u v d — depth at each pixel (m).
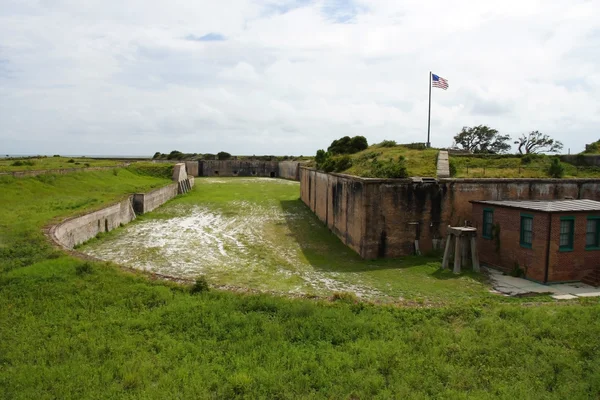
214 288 13.65
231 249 23.94
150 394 7.74
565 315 11.77
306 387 8.12
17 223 20.50
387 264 20.75
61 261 15.03
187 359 9.13
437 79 37.31
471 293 16.19
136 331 10.47
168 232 28.17
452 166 26.53
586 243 17.66
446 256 19.77
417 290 16.56
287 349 9.61
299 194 49.69
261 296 12.73
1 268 14.50
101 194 32.75
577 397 7.86
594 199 25.06
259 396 7.79
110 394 7.79
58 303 11.94
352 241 23.94
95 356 9.22
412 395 7.84
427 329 10.77
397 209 21.92
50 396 7.71
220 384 8.17
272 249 24.14
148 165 53.50
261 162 80.31
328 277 18.56
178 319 11.08
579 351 9.65
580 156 31.83
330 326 10.75
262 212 37.00
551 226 17.02
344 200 25.73
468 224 21.98
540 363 9.16
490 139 68.94
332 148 43.75
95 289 13.02
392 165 24.34
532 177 26.80
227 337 10.21
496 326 10.95
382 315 11.73
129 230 28.41
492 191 23.09
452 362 9.17
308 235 28.22
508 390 8.11
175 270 19.47
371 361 9.11
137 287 13.19
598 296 15.21
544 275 17.23
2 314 11.22
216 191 51.50
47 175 33.59
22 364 8.84
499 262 19.73
